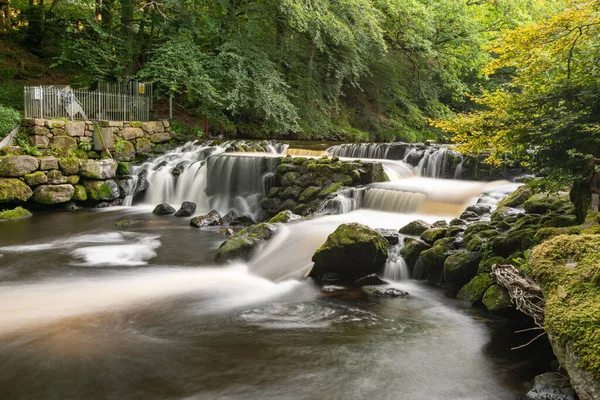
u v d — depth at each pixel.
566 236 4.82
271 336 6.08
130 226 12.77
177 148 18.30
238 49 20.28
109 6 20.06
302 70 24.00
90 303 7.11
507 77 29.45
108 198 15.54
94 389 4.78
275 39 22.88
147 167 16.95
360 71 25.86
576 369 3.80
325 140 24.11
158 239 11.32
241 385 4.90
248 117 22.56
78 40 19.31
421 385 4.96
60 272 8.64
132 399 4.62
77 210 14.85
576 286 4.25
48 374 5.05
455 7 27.44
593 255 4.43
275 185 13.94
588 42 6.55
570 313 4.01
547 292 4.47
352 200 12.12
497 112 6.76
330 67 23.64
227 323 6.48
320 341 5.95
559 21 6.11
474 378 5.12
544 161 6.76
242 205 14.52
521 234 7.11
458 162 14.41
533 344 5.93
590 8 5.92
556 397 4.61
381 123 27.78
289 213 11.38
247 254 9.45
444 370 5.28
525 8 29.22
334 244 8.12
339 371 5.21
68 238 11.34
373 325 6.47
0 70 19.64
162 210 14.52
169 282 8.18
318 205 12.52
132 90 19.50
